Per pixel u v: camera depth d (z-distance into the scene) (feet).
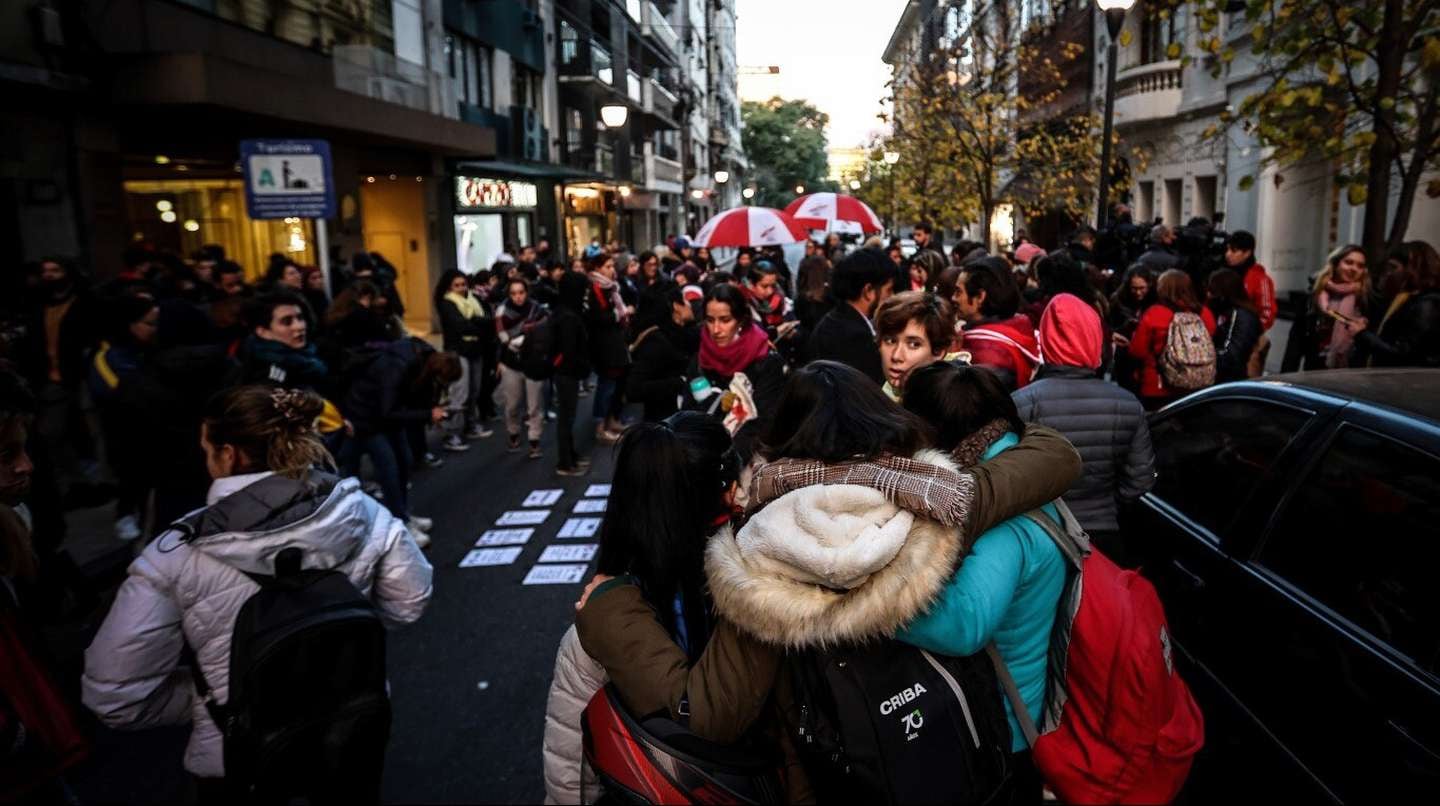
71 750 7.41
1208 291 21.16
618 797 6.07
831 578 5.15
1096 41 77.46
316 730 7.50
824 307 18.08
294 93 40.09
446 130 57.47
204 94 34.19
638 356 23.57
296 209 29.94
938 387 7.36
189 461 16.89
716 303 15.23
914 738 5.38
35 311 24.50
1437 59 21.09
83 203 34.45
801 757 5.65
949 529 5.42
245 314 21.97
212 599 7.73
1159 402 19.88
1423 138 22.33
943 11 83.05
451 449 32.32
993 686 6.03
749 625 5.36
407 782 12.19
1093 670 6.14
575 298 27.71
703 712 5.65
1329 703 8.12
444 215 69.10
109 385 19.79
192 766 8.29
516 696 14.51
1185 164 64.23
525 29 86.69
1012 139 68.95
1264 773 8.92
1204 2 24.56
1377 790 7.43
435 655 16.03
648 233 152.15
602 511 24.43
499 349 32.01
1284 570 9.37
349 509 8.31
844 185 295.89
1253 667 9.28
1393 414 9.01
